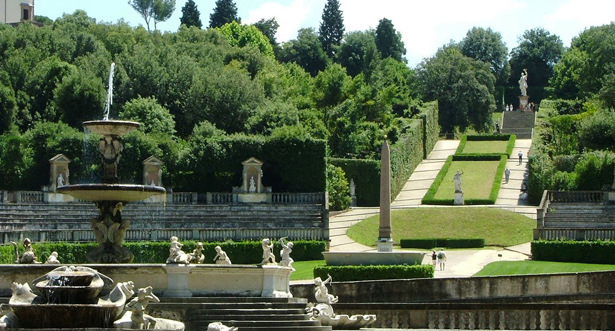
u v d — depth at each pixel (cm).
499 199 12606
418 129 15325
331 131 14438
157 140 11475
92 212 10300
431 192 12788
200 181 11450
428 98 19712
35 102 12975
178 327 4441
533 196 12381
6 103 12206
